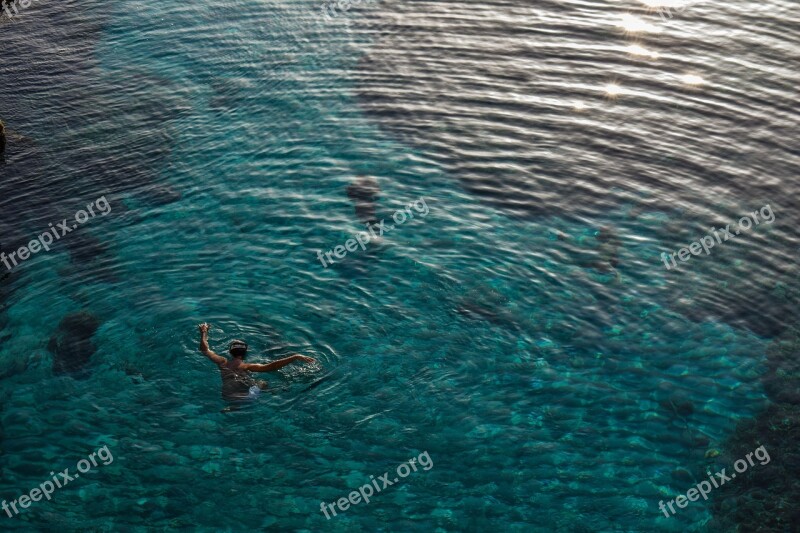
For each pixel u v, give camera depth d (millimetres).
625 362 17578
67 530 13992
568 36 30703
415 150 24750
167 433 15625
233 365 16609
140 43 31641
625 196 22844
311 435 15633
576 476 15117
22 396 16375
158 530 14039
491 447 15578
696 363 17609
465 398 16531
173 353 17188
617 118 26094
